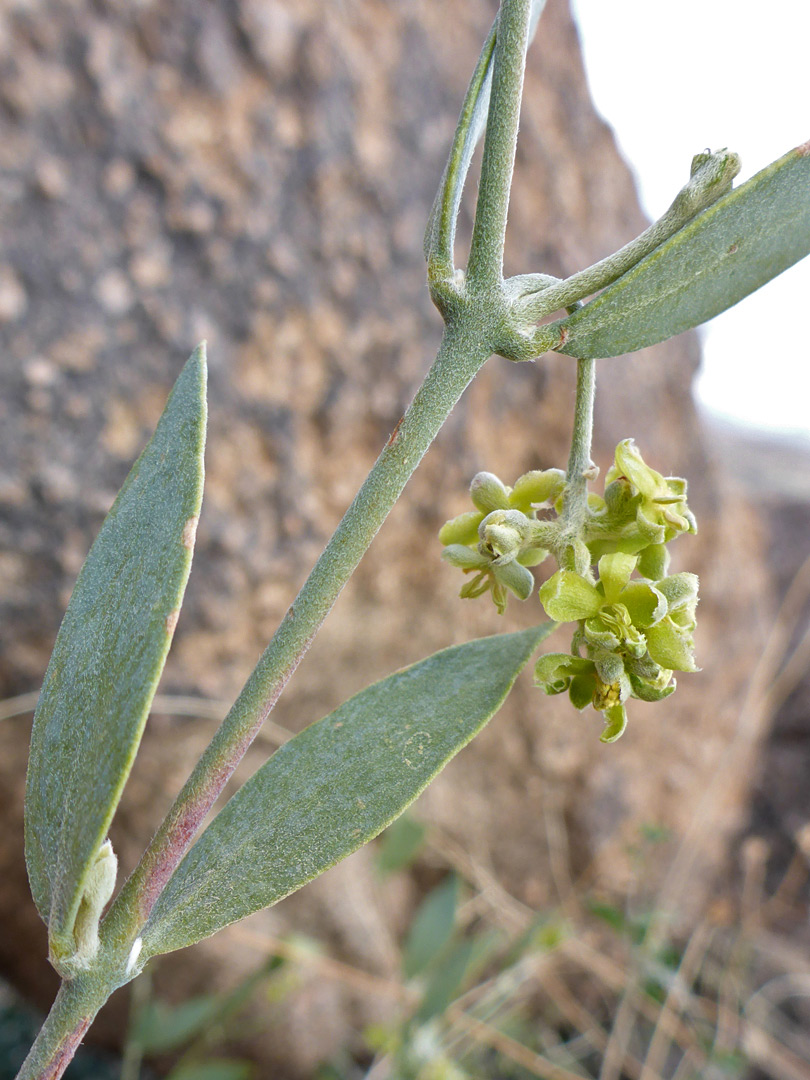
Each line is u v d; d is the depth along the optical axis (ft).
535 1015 1.10
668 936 1.13
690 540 1.08
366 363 0.81
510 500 0.27
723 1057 0.98
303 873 0.22
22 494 0.71
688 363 1.09
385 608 0.88
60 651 0.22
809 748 1.26
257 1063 0.96
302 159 0.76
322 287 0.78
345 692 0.91
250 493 0.78
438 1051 0.85
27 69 0.67
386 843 0.79
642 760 1.07
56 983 0.94
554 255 0.93
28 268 0.69
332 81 0.77
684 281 0.22
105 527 0.22
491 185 0.21
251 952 0.92
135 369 0.73
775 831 1.26
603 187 1.00
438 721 0.24
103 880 0.21
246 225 0.75
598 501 0.27
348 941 0.98
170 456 0.22
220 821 0.23
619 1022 0.99
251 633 0.81
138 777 0.84
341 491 0.82
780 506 1.44
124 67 0.70
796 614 1.31
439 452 0.86
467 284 0.22
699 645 1.10
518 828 1.03
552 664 0.25
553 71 0.94
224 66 0.73
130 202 0.71
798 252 0.23
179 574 0.20
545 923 0.90
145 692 0.19
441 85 0.83
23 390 0.70
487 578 0.27
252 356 0.77
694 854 1.11
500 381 0.89
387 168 0.80
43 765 0.21
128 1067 0.77
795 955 1.19
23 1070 0.21
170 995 0.91
